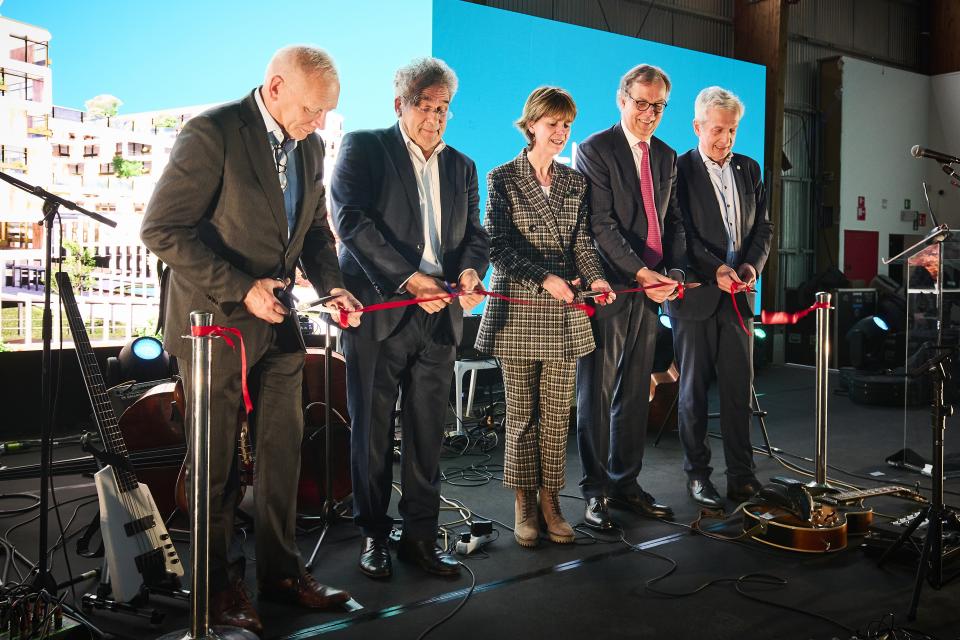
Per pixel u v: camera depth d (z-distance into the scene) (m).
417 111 2.70
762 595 2.57
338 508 3.30
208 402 1.90
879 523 3.10
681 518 3.38
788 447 4.89
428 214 2.81
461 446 4.72
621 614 2.42
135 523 2.45
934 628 2.34
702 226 3.56
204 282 2.08
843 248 9.59
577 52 6.62
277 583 2.46
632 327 3.35
